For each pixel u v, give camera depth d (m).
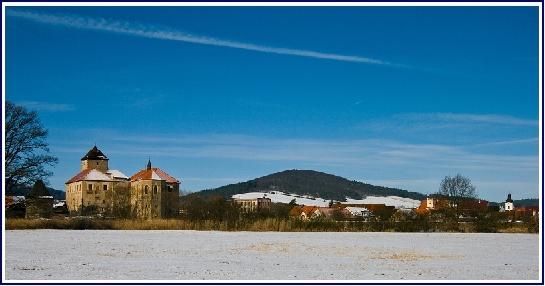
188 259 36.62
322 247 46.28
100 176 166.75
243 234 62.25
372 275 30.38
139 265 33.34
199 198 80.69
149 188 143.00
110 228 71.19
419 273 31.36
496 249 46.34
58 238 53.47
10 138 87.25
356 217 79.88
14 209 93.56
